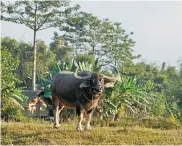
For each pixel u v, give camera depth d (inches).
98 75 550.6
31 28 1836.9
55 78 606.5
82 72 584.4
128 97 794.2
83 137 527.8
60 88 588.7
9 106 852.0
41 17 1823.3
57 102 601.6
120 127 644.7
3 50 976.3
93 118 775.1
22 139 519.8
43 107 999.0
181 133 584.4
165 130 633.6
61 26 1894.7
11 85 866.1
